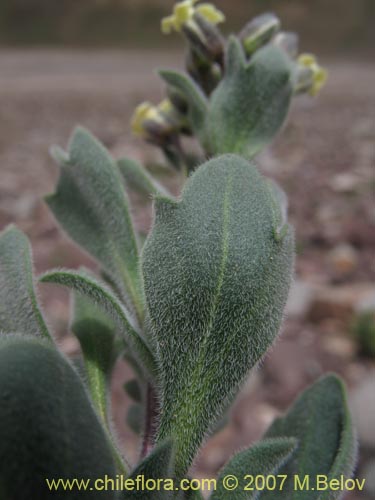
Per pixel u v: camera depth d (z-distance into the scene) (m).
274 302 0.05
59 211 0.06
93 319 0.06
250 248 0.05
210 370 0.05
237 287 0.05
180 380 0.05
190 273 0.05
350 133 0.41
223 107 0.07
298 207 0.28
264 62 0.07
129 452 0.14
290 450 0.05
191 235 0.05
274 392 0.18
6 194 0.29
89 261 0.22
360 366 0.19
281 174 0.32
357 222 0.26
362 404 0.16
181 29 0.07
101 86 0.62
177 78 0.07
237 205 0.05
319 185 0.31
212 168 0.05
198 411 0.05
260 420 0.17
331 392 0.06
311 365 0.18
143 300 0.05
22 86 0.62
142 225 0.15
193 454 0.05
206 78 0.07
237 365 0.05
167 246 0.05
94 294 0.05
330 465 0.06
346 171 0.33
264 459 0.05
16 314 0.05
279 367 0.18
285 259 0.05
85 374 0.06
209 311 0.05
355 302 0.20
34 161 0.35
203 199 0.05
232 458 0.05
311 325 0.20
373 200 0.29
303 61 0.08
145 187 0.07
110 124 0.44
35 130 0.43
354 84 0.66
